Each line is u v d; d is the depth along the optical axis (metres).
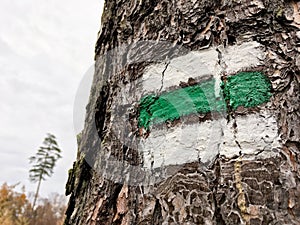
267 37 0.21
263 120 0.19
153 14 0.25
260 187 0.18
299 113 0.19
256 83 0.20
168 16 0.24
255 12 0.21
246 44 0.21
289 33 0.20
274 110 0.19
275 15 0.21
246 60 0.21
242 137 0.19
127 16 0.27
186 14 0.23
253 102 0.20
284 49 0.20
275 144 0.18
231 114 0.20
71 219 0.24
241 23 0.21
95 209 0.22
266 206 0.17
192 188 0.19
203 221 0.18
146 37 0.25
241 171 0.18
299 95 0.19
